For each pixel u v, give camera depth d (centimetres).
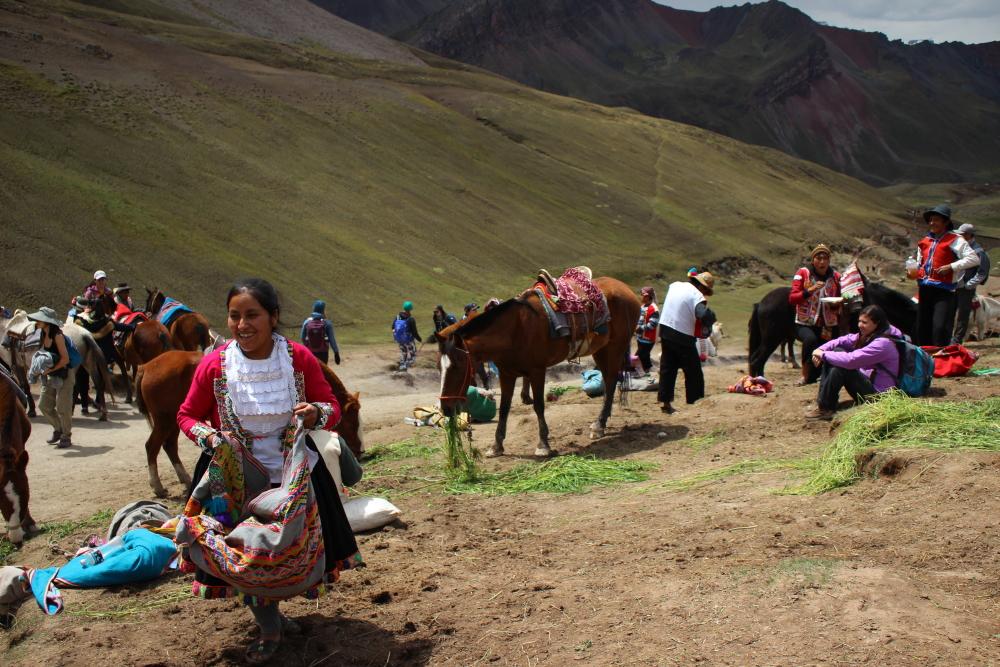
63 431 1295
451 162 6366
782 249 7006
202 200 4006
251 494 429
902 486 589
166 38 7069
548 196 6556
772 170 10381
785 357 2111
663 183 7950
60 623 526
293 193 4581
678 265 5900
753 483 693
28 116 4084
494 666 418
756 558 507
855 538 517
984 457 595
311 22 12488
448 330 903
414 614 492
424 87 8712
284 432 429
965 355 1055
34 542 789
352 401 887
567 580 518
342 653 450
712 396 1152
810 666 371
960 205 18250
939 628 393
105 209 3409
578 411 1192
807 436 848
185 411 434
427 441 1085
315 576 416
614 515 664
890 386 880
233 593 426
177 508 887
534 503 741
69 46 5550
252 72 6800
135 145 4312
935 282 1184
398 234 4631
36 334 1423
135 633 498
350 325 3275
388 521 692
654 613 446
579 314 938
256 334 422
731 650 395
